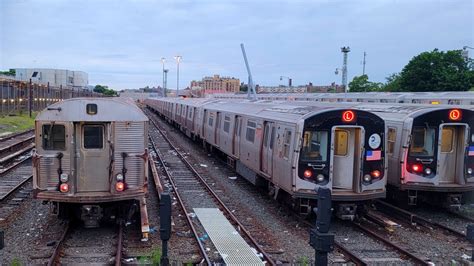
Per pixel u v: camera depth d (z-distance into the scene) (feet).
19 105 142.00
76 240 32.42
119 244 30.37
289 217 40.29
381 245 33.19
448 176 42.32
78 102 32.48
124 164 33.19
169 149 86.69
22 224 35.70
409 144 40.83
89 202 32.30
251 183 55.26
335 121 35.99
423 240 34.76
